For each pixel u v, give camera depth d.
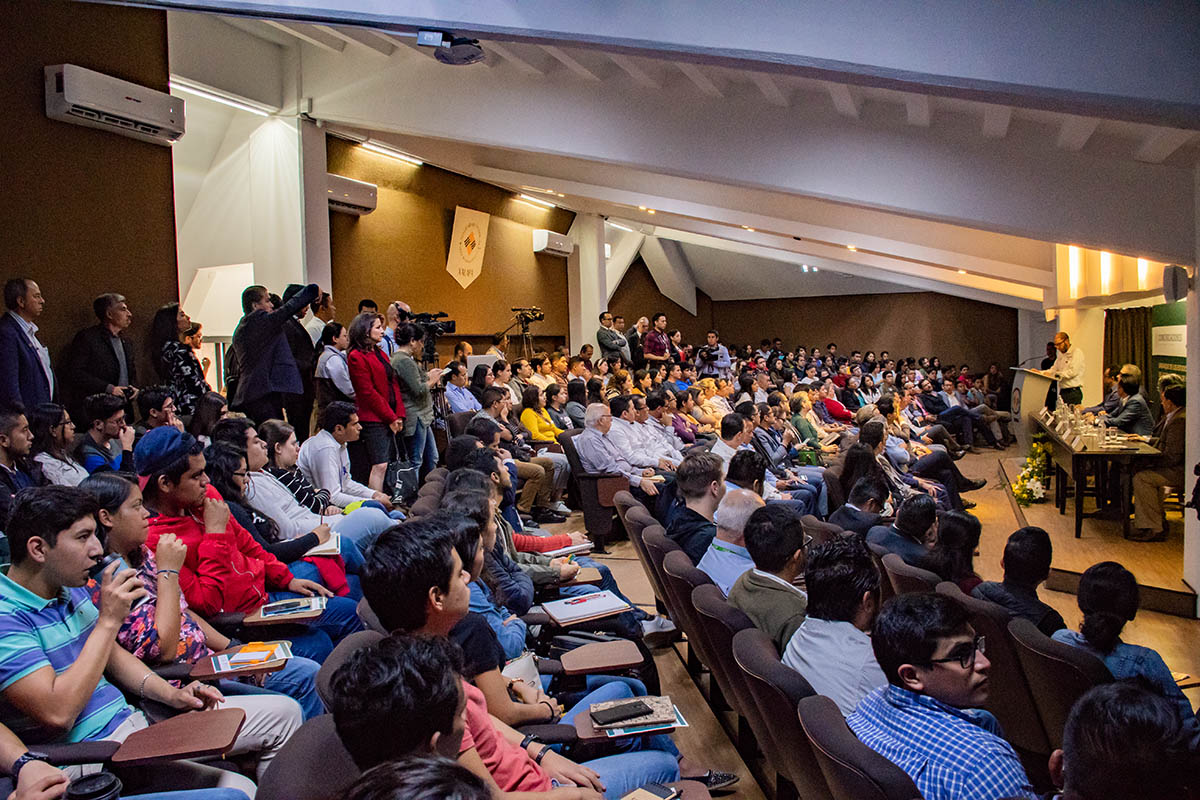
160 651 2.31
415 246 9.93
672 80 5.96
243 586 2.88
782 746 2.00
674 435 7.98
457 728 1.30
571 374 10.37
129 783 1.98
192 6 3.11
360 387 5.27
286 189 7.94
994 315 19.64
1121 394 8.30
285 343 5.21
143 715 2.16
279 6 3.09
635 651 2.43
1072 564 5.48
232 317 9.00
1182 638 4.41
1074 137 4.33
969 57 2.62
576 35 2.98
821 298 21.12
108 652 1.97
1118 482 7.41
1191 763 1.14
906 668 1.65
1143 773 1.13
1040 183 4.80
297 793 1.31
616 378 9.81
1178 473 6.12
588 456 6.14
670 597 3.63
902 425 9.94
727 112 5.77
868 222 9.37
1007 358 19.58
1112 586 2.53
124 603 2.01
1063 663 2.39
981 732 1.55
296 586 3.18
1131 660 2.52
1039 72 2.55
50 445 3.69
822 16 2.74
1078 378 9.09
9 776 1.75
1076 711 1.21
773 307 21.56
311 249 7.99
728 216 9.73
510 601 2.85
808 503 6.79
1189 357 4.86
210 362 8.95
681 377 11.73
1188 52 2.43
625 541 6.59
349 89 7.54
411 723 1.17
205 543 2.86
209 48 7.06
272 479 3.92
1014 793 1.46
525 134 6.57
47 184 4.98
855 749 1.50
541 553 3.73
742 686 2.42
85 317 5.20
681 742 3.10
